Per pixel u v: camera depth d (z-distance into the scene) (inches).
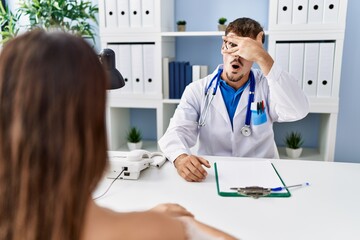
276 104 60.1
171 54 91.7
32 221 12.9
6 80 12.9
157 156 54.2
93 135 13.4
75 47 13.5
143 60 83.7
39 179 12.7
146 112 101.0
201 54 93.5
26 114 12.6
